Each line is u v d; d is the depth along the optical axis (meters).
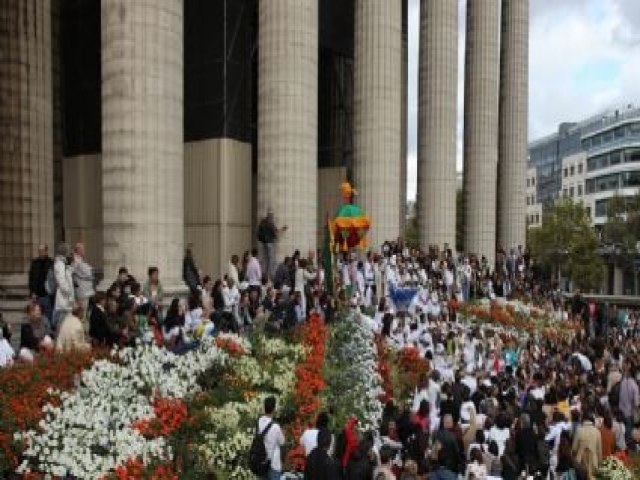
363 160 26.61
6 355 11.96
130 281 15.16
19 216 19.53
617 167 114.00
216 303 17.56
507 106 37.88
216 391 12.09
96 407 10.05
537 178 158.38
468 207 35.12
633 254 78.75
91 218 28.08
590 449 13.73
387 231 26.58
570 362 22.02
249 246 26.31
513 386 17.33
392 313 21.20
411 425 12.66
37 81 20.09
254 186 28.30
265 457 9.96
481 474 11.36
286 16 22.09
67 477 8.90
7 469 8.67
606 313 33.97
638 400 17.39
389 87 26.48
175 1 17.61
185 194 25.81
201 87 25.52
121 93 16.80
